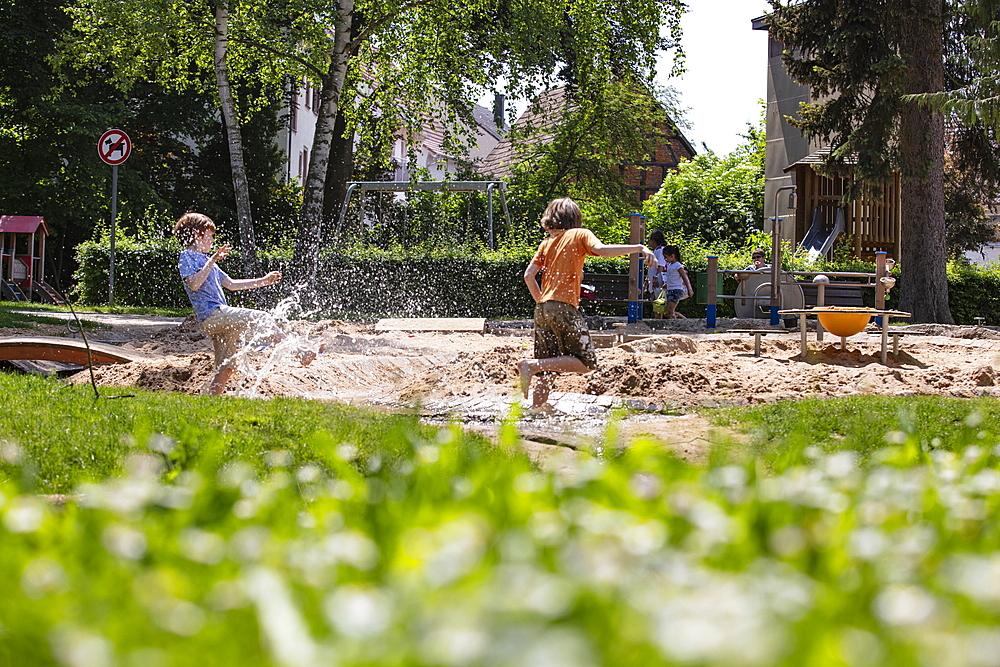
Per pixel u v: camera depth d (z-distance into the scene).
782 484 2.09
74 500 2.44
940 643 1.01
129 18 21.83
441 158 27.17
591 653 0.93
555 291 7.93
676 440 5.98
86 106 34.28
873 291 24.62
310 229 23.62
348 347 11.77
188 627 1.15
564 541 1.48
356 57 25.25
